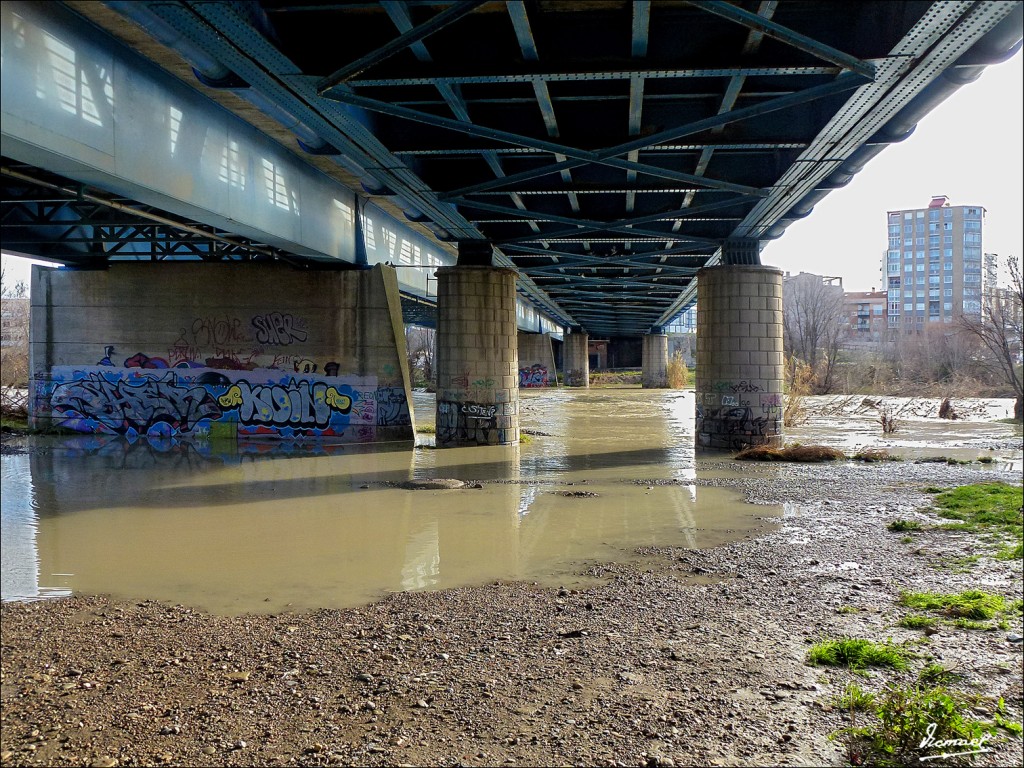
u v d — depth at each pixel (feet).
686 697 25.46
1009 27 42.88
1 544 46.85
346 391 102.83
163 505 59.47
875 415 162.81
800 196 75.05
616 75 46.83
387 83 47.80
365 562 42.63
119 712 24.61
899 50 43.14
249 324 104.37
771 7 41.42
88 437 104.47
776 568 40.86
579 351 329.11
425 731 23.32
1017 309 178.81
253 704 25.11
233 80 49.39
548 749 22.27
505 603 35.09
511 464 83.76
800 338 338.54
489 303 99.81
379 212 112.78
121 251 107.04
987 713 24.50
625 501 61.11
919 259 636.89
